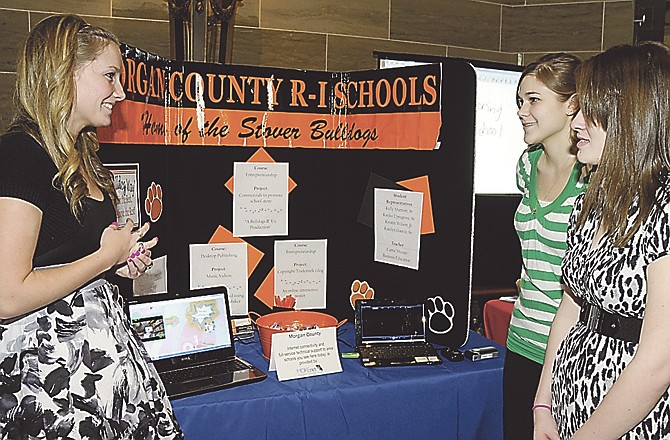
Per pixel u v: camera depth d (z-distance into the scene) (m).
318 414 1.70
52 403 1.34
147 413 1.47
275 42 3.82
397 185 2.10
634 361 1.22
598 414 1.27
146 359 1.55
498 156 4.23
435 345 2.04
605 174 1.30
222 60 2.67
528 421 1.93
